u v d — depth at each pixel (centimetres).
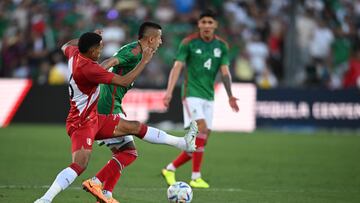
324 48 7475
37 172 3828
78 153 2572
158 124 6272
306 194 3288
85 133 2600
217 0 7694
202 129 3509
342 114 6341
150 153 4791
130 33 7262
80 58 2588
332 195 3272
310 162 4466
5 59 7269
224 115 6328
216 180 3703
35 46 7250
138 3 7594
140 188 3369
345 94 6328
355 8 8162
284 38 7500
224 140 5606
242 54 7219
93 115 2638
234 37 7350
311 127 6347
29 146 4950
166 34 7275
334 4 8031
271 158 4631
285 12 7750
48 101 6384
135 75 2577
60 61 7138
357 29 7962
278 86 6494
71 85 2602
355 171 4100
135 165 4200
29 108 6400
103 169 2772
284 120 6356
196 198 3120
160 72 6962
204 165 4281
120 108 2839
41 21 7362
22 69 7194
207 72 3559
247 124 6328
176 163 3488
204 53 3541
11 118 6397
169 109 6272
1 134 5631
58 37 7269
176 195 2756
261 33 7525
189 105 3550
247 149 5081
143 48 2780
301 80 7225
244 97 6350
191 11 7625
